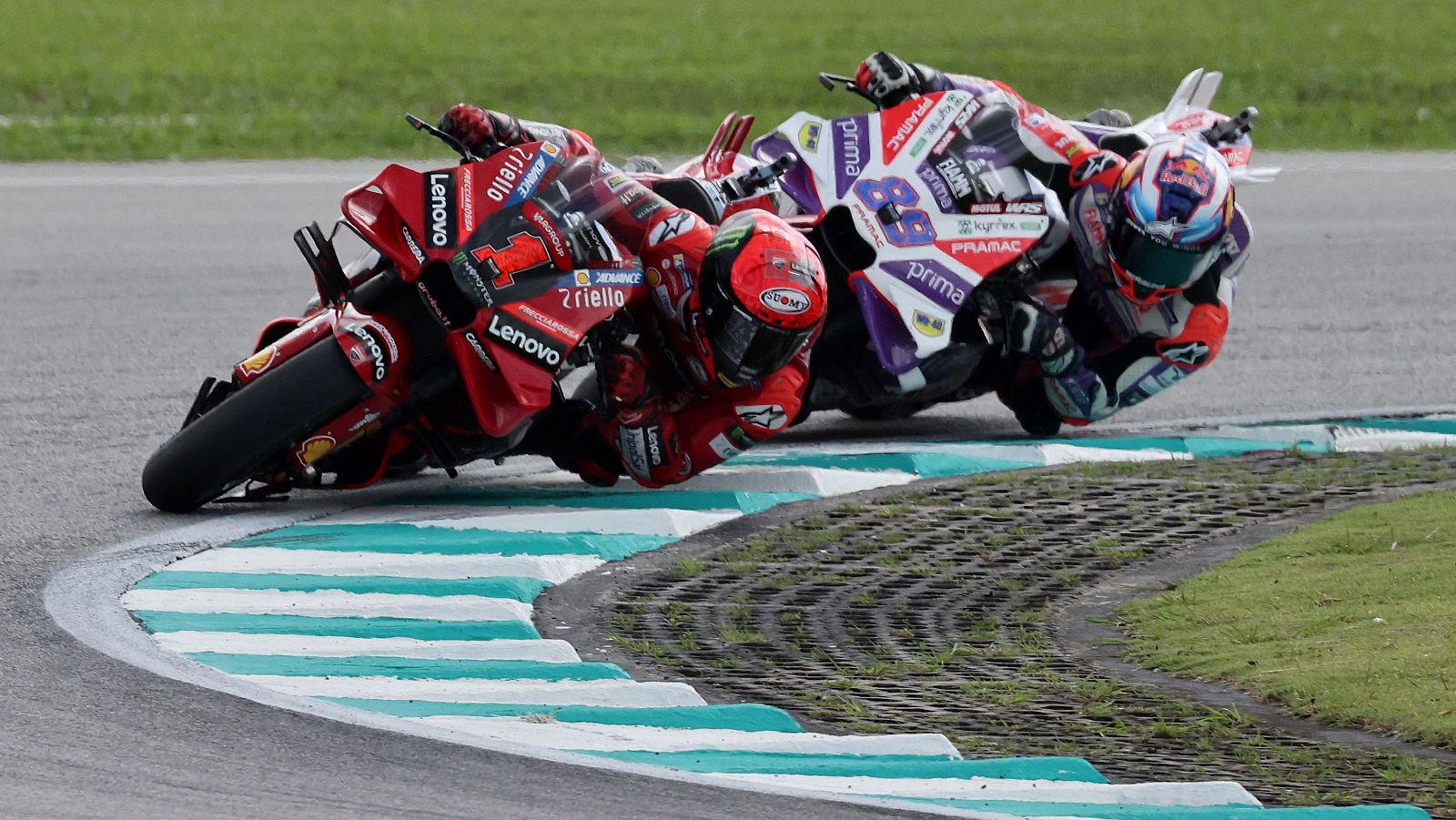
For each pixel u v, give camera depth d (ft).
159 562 69.05
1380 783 49.75
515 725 52.75
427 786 46.52
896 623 64.95
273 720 51.42
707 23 276.21
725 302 73.31
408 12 280.72
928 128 90.27
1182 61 249.55
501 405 73.82
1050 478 86.63
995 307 90.68
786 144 90.68
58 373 106.42
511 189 75.05
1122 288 89.71
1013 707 56.13
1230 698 57.21
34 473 83.51
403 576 67.97
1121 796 47.96
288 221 156.66
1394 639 60.39
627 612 65.51
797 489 84.23
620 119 202.39
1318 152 204.54
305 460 74.28
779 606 66.69
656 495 81.97
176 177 173.99
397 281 76.38
